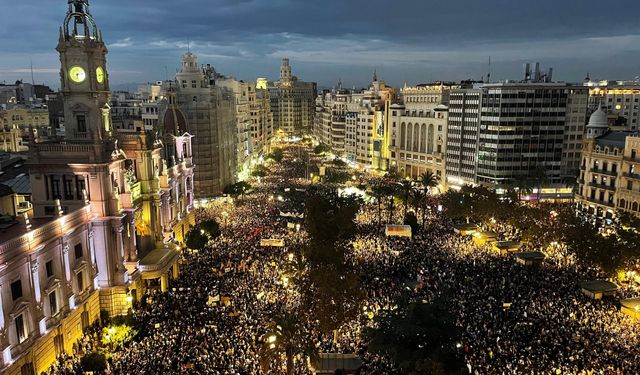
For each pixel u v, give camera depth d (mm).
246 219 105000
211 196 134625
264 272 70438
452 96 160500
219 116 137250
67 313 53625
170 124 100750
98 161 60125
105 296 62000
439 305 45812
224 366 45469
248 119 187750
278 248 82062
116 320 54094
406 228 79375
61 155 60969
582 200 116188
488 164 145625
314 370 45219
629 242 70500
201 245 80188
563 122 142875
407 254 79750
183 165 98188
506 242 83688
